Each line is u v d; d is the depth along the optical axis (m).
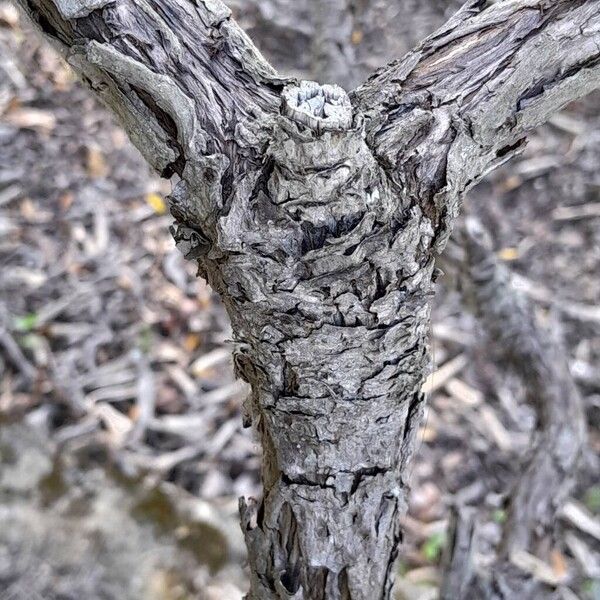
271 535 0.32
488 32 0.27
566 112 1.47
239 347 0.29
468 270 0.63
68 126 1.29
